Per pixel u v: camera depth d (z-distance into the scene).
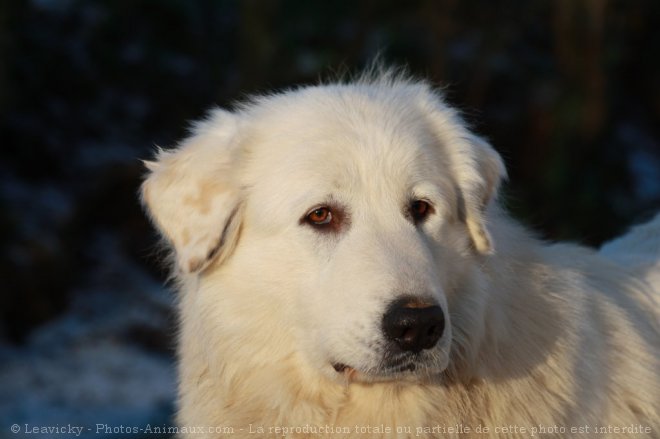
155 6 25.41
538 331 5.24
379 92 5.72
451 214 5.33
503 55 24.59
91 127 22.89
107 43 24.67
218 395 5.44
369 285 4.79
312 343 5.09
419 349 4.70
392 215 5.12
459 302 5.22
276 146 5.36
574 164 21.48
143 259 20.33
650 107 26.55
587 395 5.23
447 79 22.62
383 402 5.20
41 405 14.95
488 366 5.20
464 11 23.80
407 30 23.50
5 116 21.17
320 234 5.16
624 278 5.98
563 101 22.06
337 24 23.25
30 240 18.75
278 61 22.23
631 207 21.45
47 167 21.50
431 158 5.32
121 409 14.71
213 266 5.40
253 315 5.29
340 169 5.14
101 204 20.73
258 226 5.29
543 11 24.11
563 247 5.99
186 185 5.45
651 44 26.25
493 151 5.67
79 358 16.97
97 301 18.86
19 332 17.84
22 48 22.78
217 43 25.86
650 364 5.53
